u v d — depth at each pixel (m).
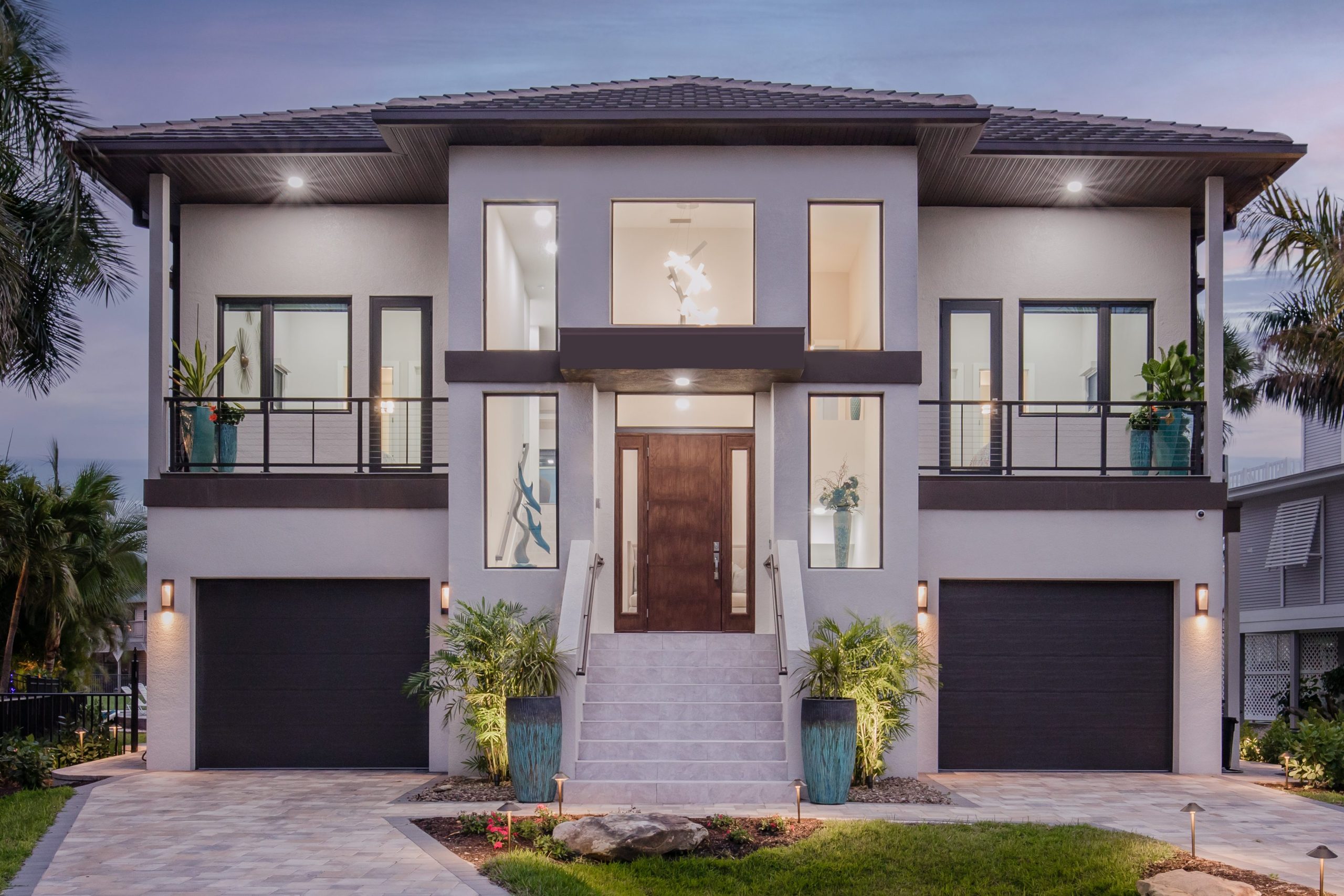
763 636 12.45
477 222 12.55
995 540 12.92
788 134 12.38
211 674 12.98
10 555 14.74
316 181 13.66
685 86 15.12
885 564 12.34
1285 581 24.05
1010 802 10.70
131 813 9.98
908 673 12.20
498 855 8.12
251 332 14.46
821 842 8.48
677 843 8.25
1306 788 11.70
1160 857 8.04
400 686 12.96
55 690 16.88
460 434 12.44
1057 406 14.03
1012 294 14.55
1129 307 14.70
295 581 13.06
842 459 12.55
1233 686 13.82
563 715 10.73
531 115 12.02
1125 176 13.43
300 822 9.48
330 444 14.33
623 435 13.95
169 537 12.81
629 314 12.80
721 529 13.86
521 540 12.43
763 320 12.51
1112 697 13.07
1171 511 12.94
